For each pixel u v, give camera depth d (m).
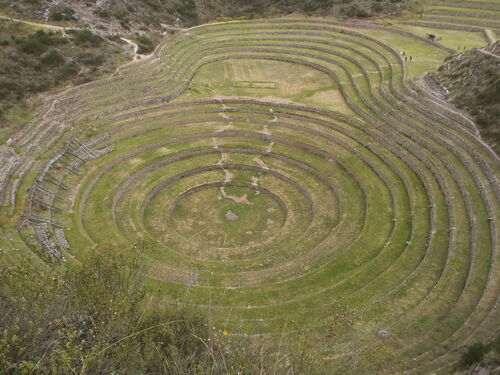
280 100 57.72
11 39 55.34
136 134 50.16
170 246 37.56
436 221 35.16
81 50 59.19
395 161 43.97
